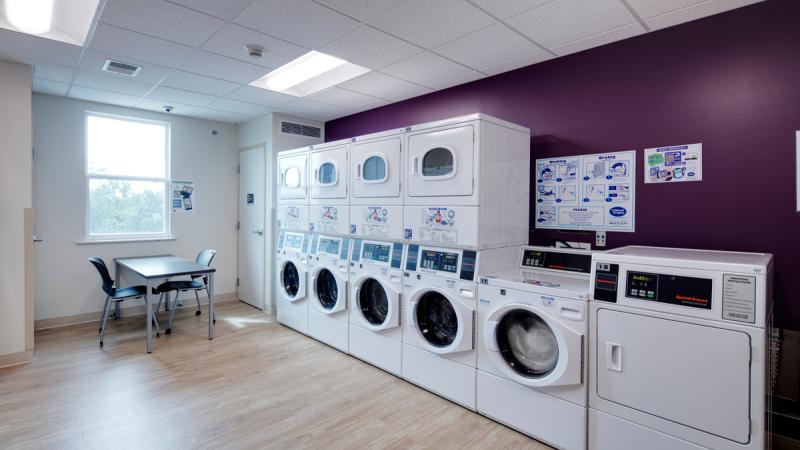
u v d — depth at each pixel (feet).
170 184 16.76
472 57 10.07
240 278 18.66
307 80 13.29
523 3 7.43
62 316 14.43
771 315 6.81
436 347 9.34
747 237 7.58
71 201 14.51
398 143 10.13
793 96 7.10
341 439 7.66
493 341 7.96
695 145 8.11
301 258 13.66
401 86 12.43
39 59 10.53
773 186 7.31
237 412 8.60
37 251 13.89
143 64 10.85
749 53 7.49
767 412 6.03
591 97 9.49
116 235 15.64
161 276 12.07
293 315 14.25
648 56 8.66
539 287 7.41
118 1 7.56
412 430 8.00
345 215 11.83
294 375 10.51
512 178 9.52
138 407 8.74
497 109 11.28
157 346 12.57
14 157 10.78
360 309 11.37
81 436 7.61
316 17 8.11
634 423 6.45
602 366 6.75
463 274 8.73
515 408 7.93
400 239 10.14
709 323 5.74
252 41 9.29
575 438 7.06
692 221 8.18
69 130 14.37
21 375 10.25
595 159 9.44
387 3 7.50
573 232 9.84
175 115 16.81
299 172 13.80
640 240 8.83
